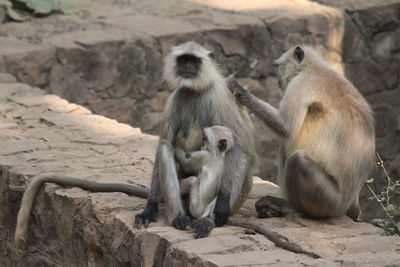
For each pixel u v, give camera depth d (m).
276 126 9.85
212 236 8.90
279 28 22.12
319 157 9.59
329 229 9.30
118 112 20.11
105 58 19.66
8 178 11.58
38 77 18.80
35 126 14.10
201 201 9.30
